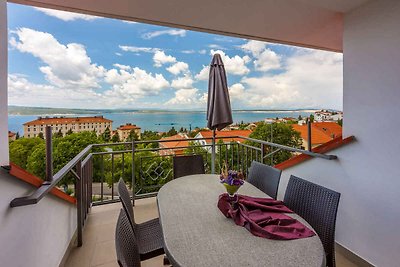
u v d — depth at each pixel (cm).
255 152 360
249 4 209
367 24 186
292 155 321
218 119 318
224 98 321
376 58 180
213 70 327
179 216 138
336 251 216
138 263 110
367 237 189
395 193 169
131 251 102
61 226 191
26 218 132
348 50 203
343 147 206
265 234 113
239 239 111
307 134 244
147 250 149
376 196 182
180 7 213
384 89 175
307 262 92
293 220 127
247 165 382
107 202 330
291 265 90
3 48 113
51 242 169
